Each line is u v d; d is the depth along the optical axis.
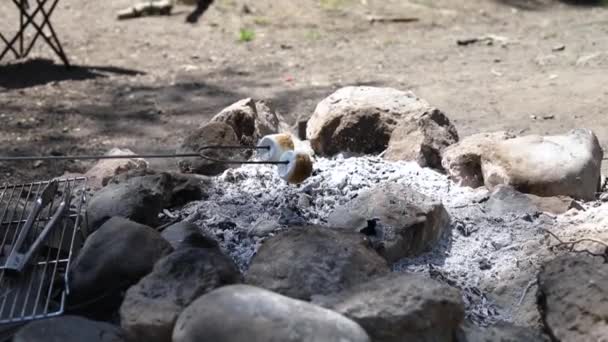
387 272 2.31
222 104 3.87
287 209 2.57
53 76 4.30
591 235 2.46
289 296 2.25
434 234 2.49
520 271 2.42
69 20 5.42
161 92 4.05
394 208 2.48
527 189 2.64
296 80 4.23
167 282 2.26
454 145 2.75
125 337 2.24
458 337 2.28
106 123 3.64
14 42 4.71
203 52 4.81
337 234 2.36
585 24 5.25
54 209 2.63
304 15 5.49
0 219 2.59
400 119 2.85
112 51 4.81
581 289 2.27
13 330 2.34
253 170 2.72
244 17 5.45
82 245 2.54
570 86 3.81
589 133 2.71
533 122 3.47
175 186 2.66
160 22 5.40
